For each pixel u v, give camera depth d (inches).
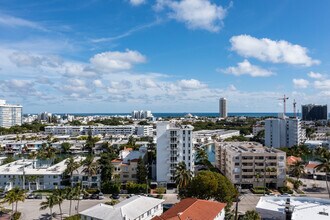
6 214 4190.5
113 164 5930.1
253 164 5723.4
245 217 3216.0
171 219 2819.9
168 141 5757.9
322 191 5364.2
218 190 3782.0
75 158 7219.5
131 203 3491.6
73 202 4751.5
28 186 5506.9
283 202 3649.1
